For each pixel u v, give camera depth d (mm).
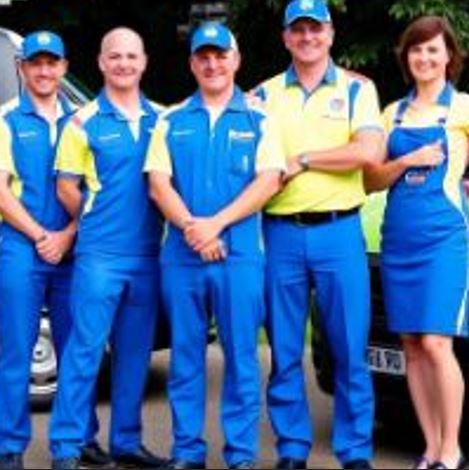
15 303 7254
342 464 7164
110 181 7160
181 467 7117
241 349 7035
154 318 7387
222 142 6949
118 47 7184
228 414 7094
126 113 7215
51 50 7270
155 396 9344
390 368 7492
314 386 9422
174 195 6961
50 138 7289
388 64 13953
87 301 7176
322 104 7035
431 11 12969
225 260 6977
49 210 7293
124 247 7203
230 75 7020
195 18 14922
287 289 7098
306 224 7023
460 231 6973
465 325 7008
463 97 7078
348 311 7070
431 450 7160
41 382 8656
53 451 7219
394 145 7082
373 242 7559
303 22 7008
